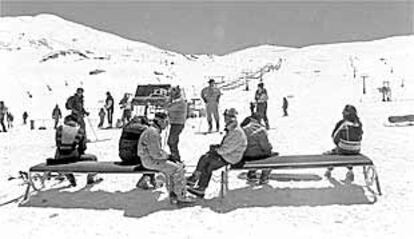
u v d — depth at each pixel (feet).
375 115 65.31
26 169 36.29
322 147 40.93
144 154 24.98
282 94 154.10
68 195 27.73
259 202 25.41
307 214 23.26
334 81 194.39
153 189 28.60
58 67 317.01
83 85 256.93
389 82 171.83
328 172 29.81
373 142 41.27
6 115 95.61
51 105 188.65
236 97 149.18
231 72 330.75
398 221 21.75
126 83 265.75
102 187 29.27
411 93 144.66
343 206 24.23
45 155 43.14
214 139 47.03
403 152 35.99
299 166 24.91
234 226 21.97
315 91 160.76
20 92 228.02
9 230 22.29
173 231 21.61
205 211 24.23
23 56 375.86
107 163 26.89
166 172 25.17
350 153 27.76
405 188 26.63
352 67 246.27
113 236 21.22
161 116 25.29
